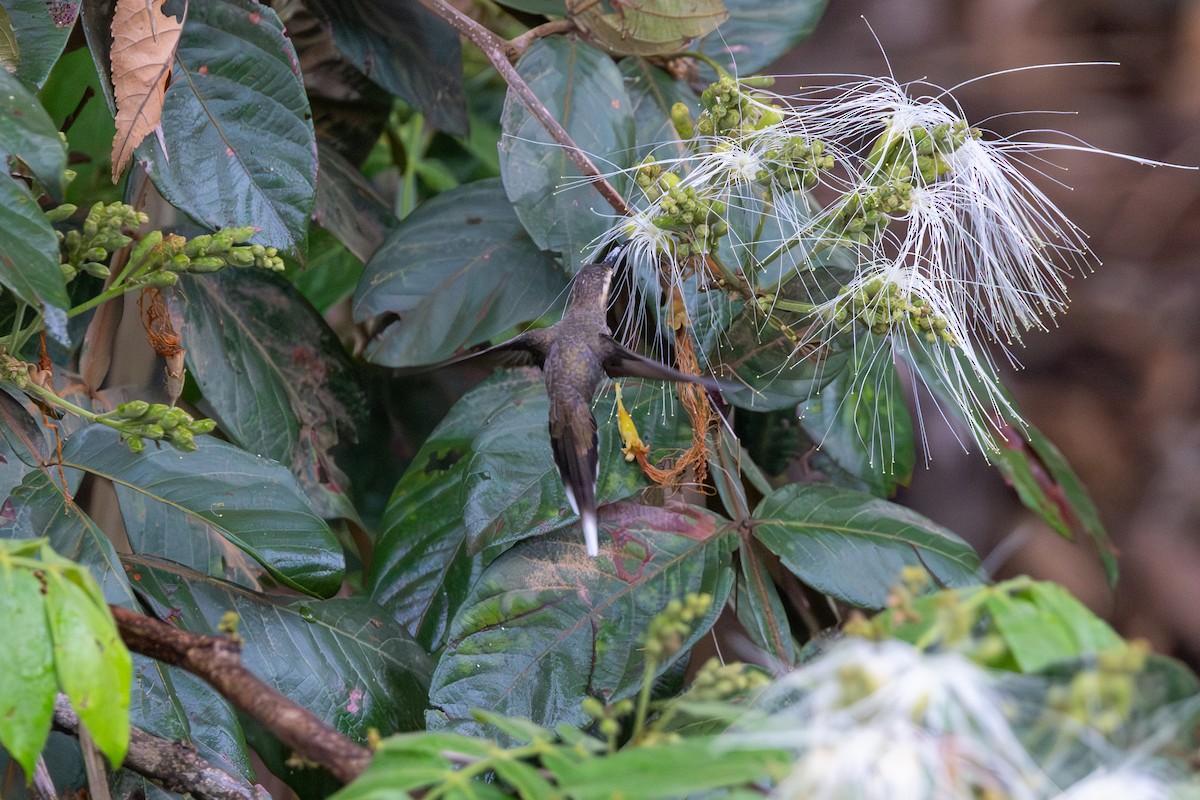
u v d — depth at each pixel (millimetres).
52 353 4988
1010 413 4816
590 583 3959
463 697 3764
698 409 4094
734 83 3887
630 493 4074
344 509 5027
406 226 4941
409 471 4656
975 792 2047
